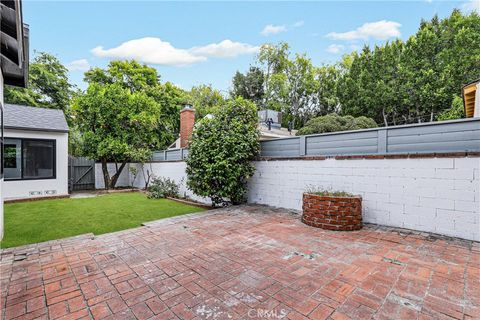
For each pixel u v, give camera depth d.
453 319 1.82
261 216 5.25
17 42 3.18
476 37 18.22
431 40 19.84
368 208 4.58
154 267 2.83
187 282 2.47
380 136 4.47
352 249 3.27
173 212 6.24
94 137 10.88
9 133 8.39
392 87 20.67
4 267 2.86
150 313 1.98
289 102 26.28
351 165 4.82
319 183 5.34
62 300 2.19
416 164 4.02
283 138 6.16
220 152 6.14
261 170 6.61
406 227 4.14
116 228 4.71
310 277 2.52
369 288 2.28
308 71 26.02
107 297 2.23
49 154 9.30
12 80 4.95
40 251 3.35
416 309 1.95
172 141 18.81
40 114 9.91
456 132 3.67
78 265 2.90
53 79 16.98
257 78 27.02
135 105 11.55
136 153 11.12
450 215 3.70
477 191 3.47
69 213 6.11
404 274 2.53
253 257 3.06
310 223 4.46
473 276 2.47
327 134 5.25
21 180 8.59
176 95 20.16
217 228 4.37
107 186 11.62
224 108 6.64
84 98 10.94
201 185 6.52
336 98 24.89
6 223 5.09
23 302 2.16
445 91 18.34
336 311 1.95
